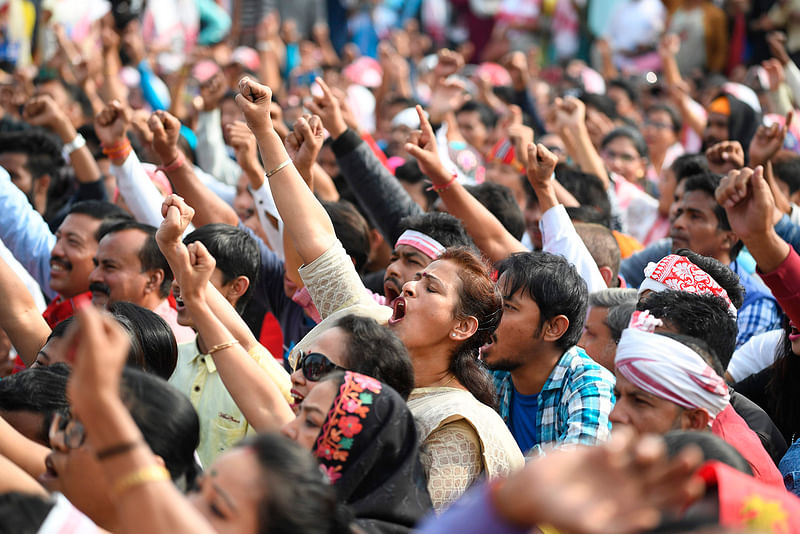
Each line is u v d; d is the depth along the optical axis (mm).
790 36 39312
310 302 13898
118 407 5230
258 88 11438
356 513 7859
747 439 9430
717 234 15570
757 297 15375
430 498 8594
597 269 13930
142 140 16156
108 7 40031
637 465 4277
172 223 9375
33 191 20344
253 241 13828
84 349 5137
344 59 41906
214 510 5918
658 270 12023
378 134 32469
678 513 5293
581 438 10633
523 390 11867
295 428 8102
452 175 13562
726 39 40469
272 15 37938
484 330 10688
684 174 17562
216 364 9359
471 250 11539
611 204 19969
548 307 11312
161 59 39531
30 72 34062
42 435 8891
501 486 4672
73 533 6207
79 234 15172
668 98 32500
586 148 20406
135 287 13625
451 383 10625
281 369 10664
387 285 12898
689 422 8695
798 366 12047
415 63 41219
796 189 19891
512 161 22391
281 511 5914
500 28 46500
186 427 7410
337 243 11562
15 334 11836
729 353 10086
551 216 14172
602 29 43312
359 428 7953
